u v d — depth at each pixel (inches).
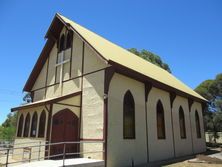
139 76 620.4
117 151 543.2
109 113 546.0
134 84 648.4
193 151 915.4
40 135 590.9
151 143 668.1
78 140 581.0
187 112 943.0
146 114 673.6
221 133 1675.7
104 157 508.7
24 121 690.2
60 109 569.9
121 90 596.4
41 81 787.4
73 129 582.9
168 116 789.9
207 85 1836.9
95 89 580.1
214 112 1715.1
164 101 783.1
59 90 691.4
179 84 1059.3
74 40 692.1
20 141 676.7
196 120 1022.4
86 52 637.3
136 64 757.3
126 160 562.6
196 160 672.4
